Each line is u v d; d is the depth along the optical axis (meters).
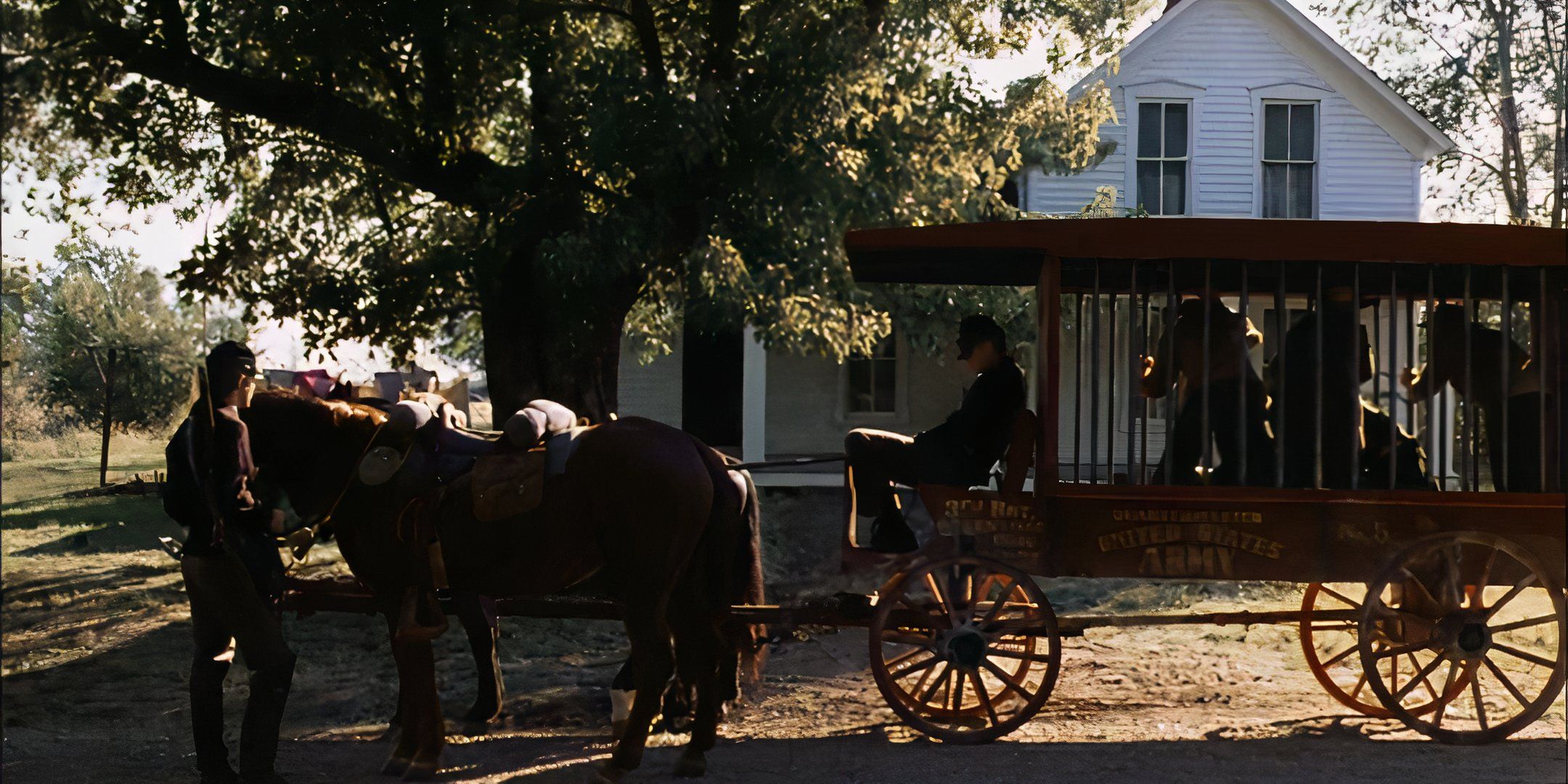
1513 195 21.69
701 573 5.52
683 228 10.09
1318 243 5.85
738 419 17.02
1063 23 12.87
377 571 5.45
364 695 7.55
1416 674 6.00
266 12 9.49
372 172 11.01
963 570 6.10
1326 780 5.16
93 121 9.54
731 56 9.92
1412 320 6.72
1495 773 5.27
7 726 6.73
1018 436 6.00
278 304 10.52
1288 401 6.30
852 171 10.12
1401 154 16.30
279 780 5.09
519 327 10.07
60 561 11.84
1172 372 5.95
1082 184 16.06
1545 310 5.95
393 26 9.41
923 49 10.92
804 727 6.36
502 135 11.36
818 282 10.68
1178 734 6.11
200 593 4.96
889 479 6.32
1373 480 6.36
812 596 6.54
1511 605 8.62
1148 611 9.68
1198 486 5.89
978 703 6.85
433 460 5.44
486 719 6.62
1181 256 5.91
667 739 6.10
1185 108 16.30
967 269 7.01
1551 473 5.98
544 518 5.32
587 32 10.71
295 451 5.42
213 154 11.20
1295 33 16.20
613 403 10.30
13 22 8.26
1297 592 10.23
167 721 6.92
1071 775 5.27
